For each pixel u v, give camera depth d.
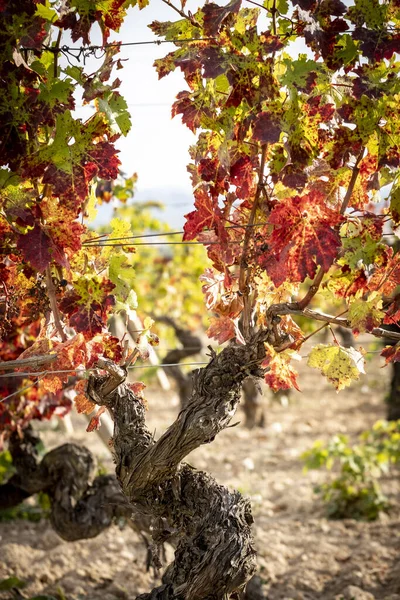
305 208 2.22
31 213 2.32
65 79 2.30
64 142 2.30
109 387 2.60
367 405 12.98
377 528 6.45
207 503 2.59
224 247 2.43
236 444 10.12
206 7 2.26
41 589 5.00
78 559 5.66
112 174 2.35
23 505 6.95
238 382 2.50
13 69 2.24
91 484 4.36
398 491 7.59
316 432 10.91
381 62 2.30
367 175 2.47
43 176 2.32
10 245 2.48
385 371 16.67
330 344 2.54
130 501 2.65
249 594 4.31
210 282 2.60
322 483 7.85
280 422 11.66
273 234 2.25
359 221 2.38
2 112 2.26
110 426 4.83
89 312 2.43
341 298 2.60
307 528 6.49
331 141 2.34
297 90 2.19
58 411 4.43
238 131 2.35
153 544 2.70
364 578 5.20
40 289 2.62
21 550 5.75
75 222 2.35
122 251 2.70
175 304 10.77
